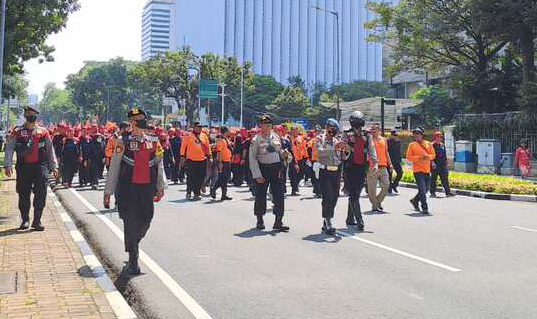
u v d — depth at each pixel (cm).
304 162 1917
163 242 873
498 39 3322
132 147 661
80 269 661
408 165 3359
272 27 16062
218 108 8912
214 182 1541
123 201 665
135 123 666
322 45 16575
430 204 1473
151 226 1033
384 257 768
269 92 9012
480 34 3453
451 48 3872
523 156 2433
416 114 5766
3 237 855
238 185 2036
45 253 744
